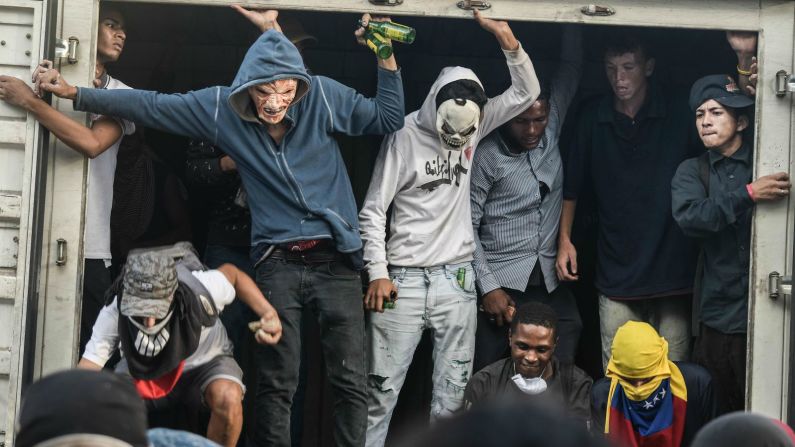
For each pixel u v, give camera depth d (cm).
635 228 1127
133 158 1103
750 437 471
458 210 1053
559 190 1131
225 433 859
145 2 973
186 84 1339
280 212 945
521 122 1095
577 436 297
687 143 1134
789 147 968
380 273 1020
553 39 1339
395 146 1035
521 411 302
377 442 1049
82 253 939
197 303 823
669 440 956
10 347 903
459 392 1050
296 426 1167
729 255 1031
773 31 974
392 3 968
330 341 955
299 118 945
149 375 818
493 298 1092
